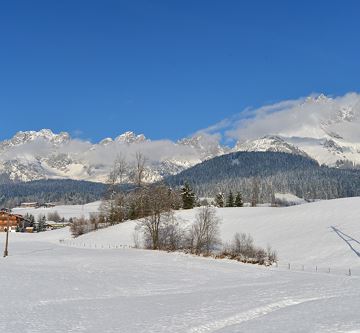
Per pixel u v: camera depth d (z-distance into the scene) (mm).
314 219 103875
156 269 60656
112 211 140500
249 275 56531
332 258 76938
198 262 71938
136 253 85938
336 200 117562
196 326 22734
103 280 47562
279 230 102375
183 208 156000
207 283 47312
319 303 27188
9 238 154125
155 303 31141
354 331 18109
